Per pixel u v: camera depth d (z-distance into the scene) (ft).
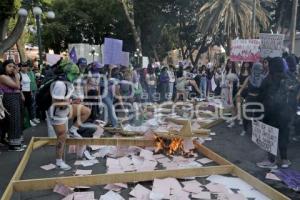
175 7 105.91
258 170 20.44
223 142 27.09
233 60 34.60
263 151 24.44
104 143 23.15
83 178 17.33
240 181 18.30
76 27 111.24
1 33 52.19
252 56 32.35
